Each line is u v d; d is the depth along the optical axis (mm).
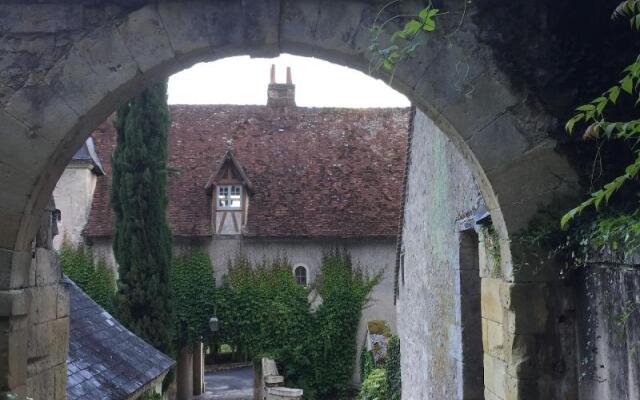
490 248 4824
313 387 18875
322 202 19625
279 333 18844
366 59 4406
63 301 5383
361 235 19016
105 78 4359
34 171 4297
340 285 19125
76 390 7938
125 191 16609
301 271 19312
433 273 8414
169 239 16953
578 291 4172
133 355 10773
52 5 4379
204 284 18812
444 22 4406
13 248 4273
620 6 3297
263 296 18922
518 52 4395
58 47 4371
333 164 20578
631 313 3430
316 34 4418
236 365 30984
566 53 4375
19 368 4359
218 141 20906
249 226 18984
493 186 4340
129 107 16875
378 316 19156
